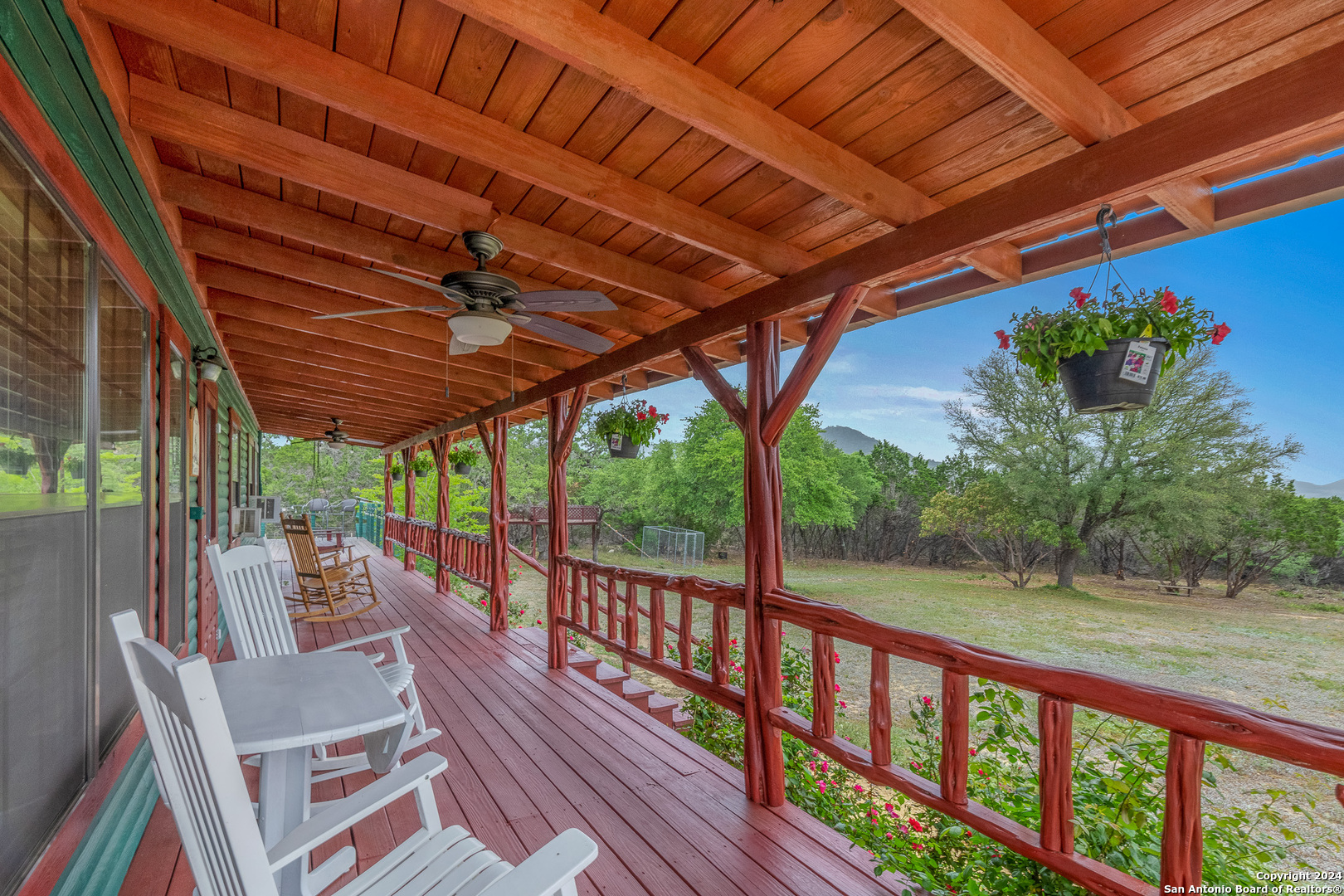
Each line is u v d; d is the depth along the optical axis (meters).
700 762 2.90
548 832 2.26
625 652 3.55
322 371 6.07
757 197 2.17
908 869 1.91
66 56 1.36
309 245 3.08
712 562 19.88
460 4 1.23
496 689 4.01
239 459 7.20
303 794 1.49
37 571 1.27
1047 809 1.54
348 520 19.44
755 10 1.37
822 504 16.39
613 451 4.38
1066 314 1.69
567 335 2.91
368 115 1.61
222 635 5.00
